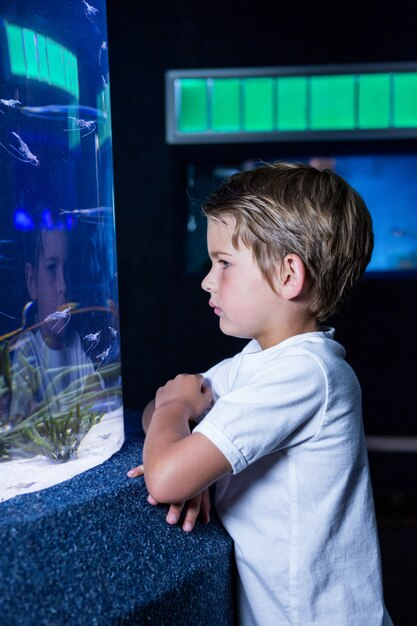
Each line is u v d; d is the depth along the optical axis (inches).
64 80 31.8
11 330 31.2
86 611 25.6
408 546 97.4
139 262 127.6
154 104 122.8
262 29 119.3
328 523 33.0
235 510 34.7
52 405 32.7
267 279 34.3
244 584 33.9
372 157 128.0
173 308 128.2
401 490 122.6
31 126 30.9
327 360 33.2
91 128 33.5
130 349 129.3
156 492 30.1
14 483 30.6
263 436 30.7
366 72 117.1
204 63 120.7
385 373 125.1
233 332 35.9
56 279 32.4
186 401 36.2
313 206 34.4
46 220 31.8
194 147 123.6
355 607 33.1
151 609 27.5
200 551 31.8
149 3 119.9
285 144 123.3
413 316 123.4
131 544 29.0
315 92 120.1
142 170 125.0
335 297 36.5
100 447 35.2
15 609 24.1
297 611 32.5
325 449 32.9
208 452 30.0
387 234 130.8
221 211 34.7
